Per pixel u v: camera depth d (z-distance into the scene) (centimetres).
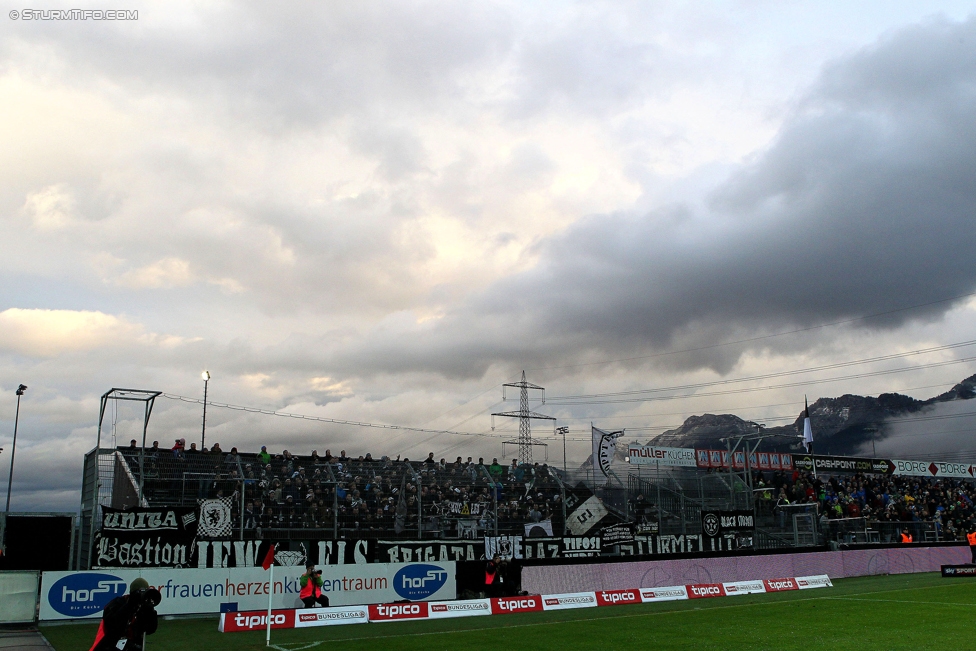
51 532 2411
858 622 2089
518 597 2541
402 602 2611
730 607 2539
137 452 3328
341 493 3494
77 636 1941
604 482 4019
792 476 5381
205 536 2669
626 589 2930
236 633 2030
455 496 3816
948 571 3738
